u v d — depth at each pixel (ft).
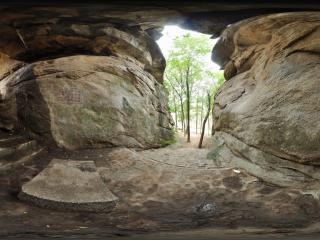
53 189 27.66
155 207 28.55
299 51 33.76
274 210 27.30
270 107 32.73
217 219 26.32
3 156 32.58
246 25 37.42
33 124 37.42
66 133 37.29
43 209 26.55
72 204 26.68
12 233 22.24
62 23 40.86
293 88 31.76
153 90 51.26
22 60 47.24
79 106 38.68
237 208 28.04
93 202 27.09
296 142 29.58
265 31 37.32
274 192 29.63
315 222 25.41
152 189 31.32
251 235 23.32
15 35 43.24
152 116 48.67
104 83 41.52
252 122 33.78
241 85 41.11
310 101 30.19
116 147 39.04
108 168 34.04
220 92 45.47
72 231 23.36
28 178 30.66
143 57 51.52
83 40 44.37
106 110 39.96
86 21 40.45
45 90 38.40
